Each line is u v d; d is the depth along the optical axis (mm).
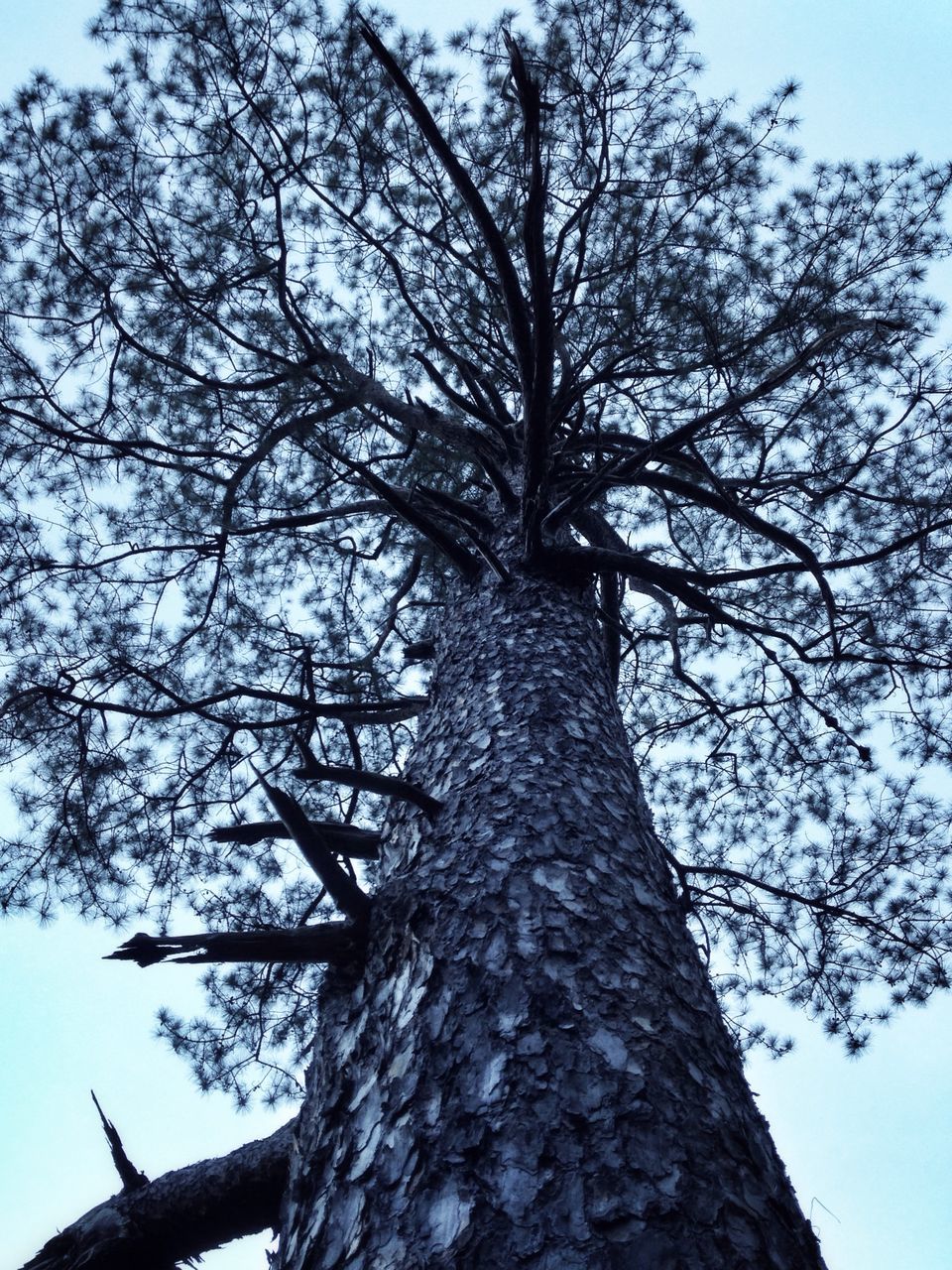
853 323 3455
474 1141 1695
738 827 6023
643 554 5473
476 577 4055
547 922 2170
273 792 2131
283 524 5262
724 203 4730
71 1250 2512
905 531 4828
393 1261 1541
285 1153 2475
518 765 2754
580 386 4422
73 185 4680
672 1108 1746
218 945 2143
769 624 5289
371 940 2295
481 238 5004
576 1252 1474
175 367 4816
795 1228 1679
